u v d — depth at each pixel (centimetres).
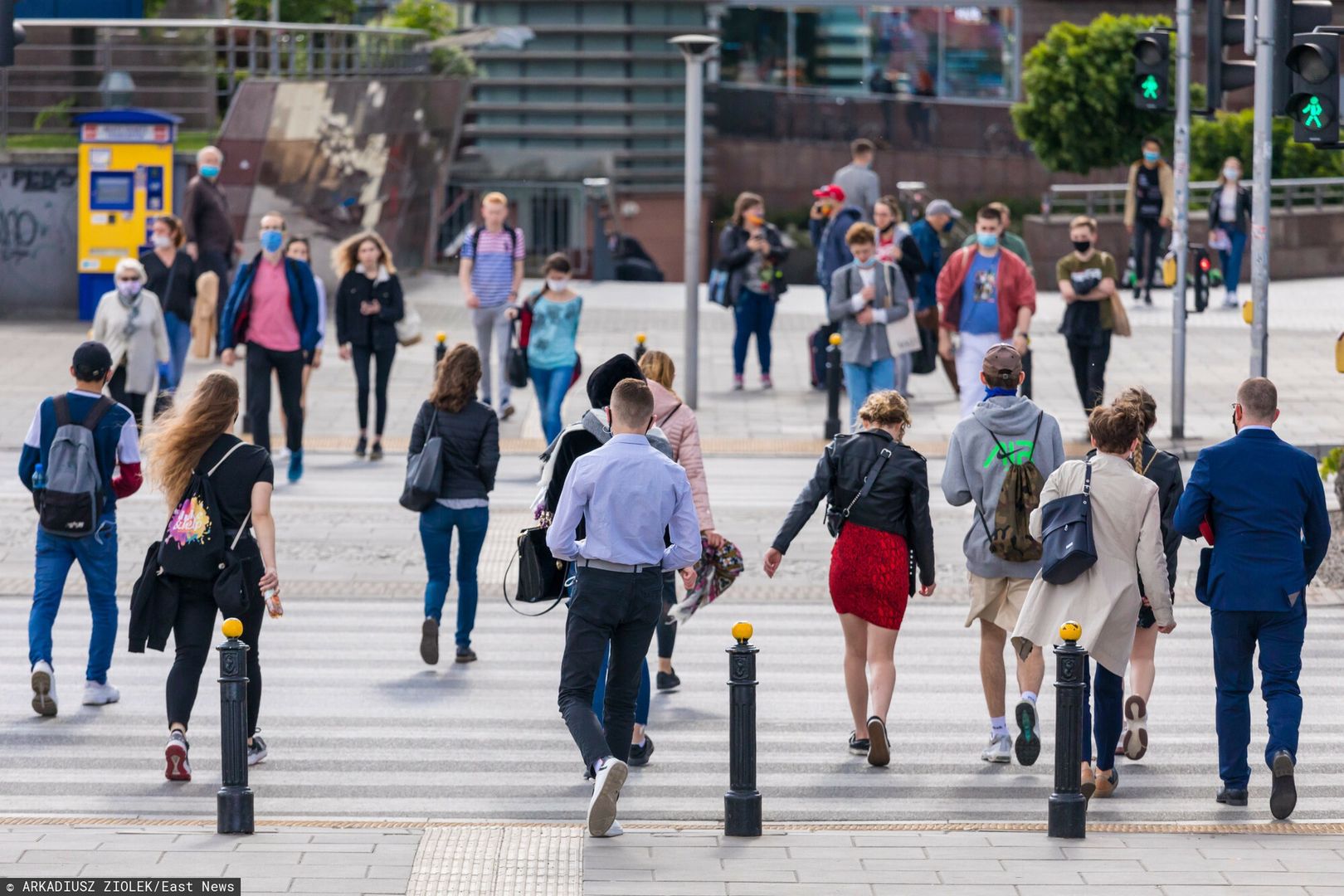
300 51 8556
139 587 2734
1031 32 12838
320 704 3188
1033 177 12812
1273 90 4281
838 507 2864
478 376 3384
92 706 3152
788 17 13025
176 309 5900
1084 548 2595
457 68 10212
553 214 11456
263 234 5053
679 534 2553
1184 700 3241
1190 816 2628
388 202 8894
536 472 5328
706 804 2670
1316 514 2608
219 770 2823
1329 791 2747
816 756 2919
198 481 2722
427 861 2247
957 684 3338
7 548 4338
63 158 8062
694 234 6350
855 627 2906
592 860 2273
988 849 2347
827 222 6431
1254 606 2577
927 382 6850
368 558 4288
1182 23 5622
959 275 5000
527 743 2980
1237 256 8619
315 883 2139
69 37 8425
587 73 11706
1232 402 6297
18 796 2670
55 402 3069
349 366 7131
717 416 6206
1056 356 7331
